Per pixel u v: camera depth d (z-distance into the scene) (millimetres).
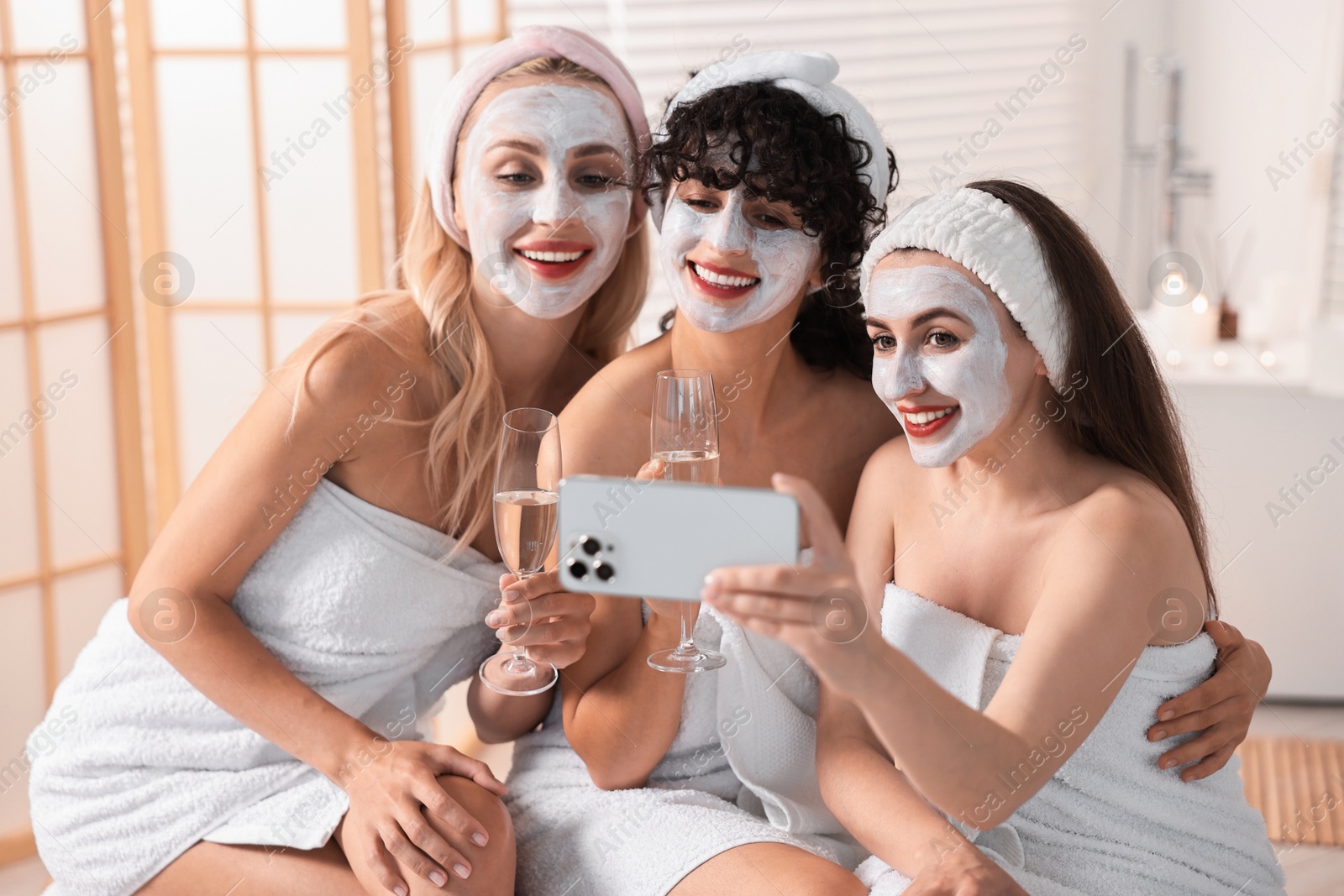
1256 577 2396
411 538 1397
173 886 1333
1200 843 1217
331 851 1313
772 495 959
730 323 1342
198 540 1355
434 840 1200
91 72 2119
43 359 2096
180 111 2207
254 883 1302
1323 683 2402
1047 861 1198
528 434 1210
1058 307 1207
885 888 1158
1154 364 1313
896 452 1360
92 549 2203
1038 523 1229
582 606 1279
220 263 2260
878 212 1399
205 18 2188
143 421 2277
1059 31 3199
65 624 2172
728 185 1290
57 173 2086
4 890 1928
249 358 2291
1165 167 3141
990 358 1188
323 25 2203
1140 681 1192
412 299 1503
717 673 1343
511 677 1290
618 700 1316
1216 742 1203
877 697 992
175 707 1387
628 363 1457
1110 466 1272
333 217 2258
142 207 2223
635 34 2914
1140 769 1201
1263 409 2359
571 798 1346
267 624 1416
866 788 1208
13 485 2070
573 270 1430
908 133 3180
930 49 3146
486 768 1283
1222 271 3135
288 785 1341
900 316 1204
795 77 1328
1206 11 3090
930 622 1255
